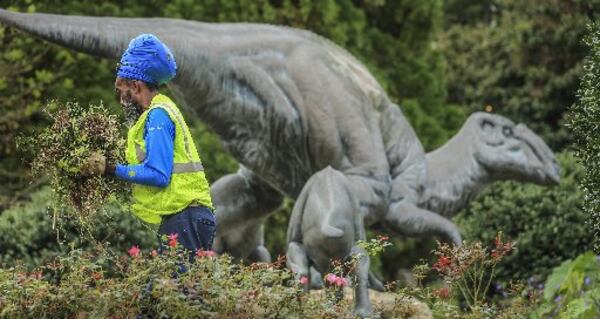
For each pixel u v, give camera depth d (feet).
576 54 105.81
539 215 70.28
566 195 70.59
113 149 35.99
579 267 53.78
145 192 35.96
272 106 51.98
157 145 35.40
